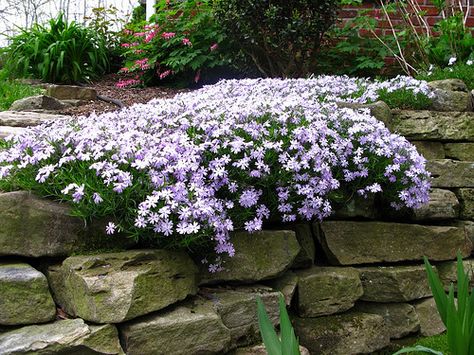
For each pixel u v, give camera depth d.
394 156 2.82
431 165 3.40
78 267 2.06
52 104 5.06
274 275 2.50
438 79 4.53
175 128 2.60
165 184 2.19
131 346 2.01
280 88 3.88
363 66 5.59
